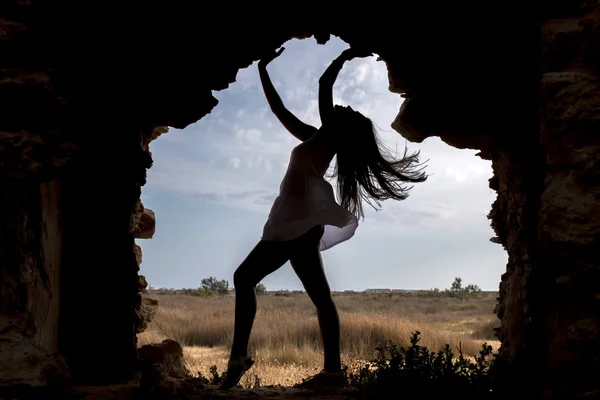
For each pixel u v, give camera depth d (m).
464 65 4.36
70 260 4.46
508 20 4.05
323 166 4.38
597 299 3.15
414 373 3.94
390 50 4.40
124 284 4.65
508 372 4.00
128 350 4.69
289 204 4.28
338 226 4.28
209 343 13.96
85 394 3.75
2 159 3.37
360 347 11.81
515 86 4.36
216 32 4.25
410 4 4.11
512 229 4.89
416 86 4.63
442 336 12.95
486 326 16.86
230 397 4.00
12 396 3.02
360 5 4.18
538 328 3.83
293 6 4.20
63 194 4.42
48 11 3.56
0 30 3.43
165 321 16.05
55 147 3.48
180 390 3.97
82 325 4.43
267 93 4.69
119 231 4.62
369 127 4.51
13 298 3.39
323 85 4.40
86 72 3.97
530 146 4.29
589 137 3.30
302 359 10.41
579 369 3.15
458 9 4.08
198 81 4.51
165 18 4.11
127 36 4.16
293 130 4.71
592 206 3.21
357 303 36.75
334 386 4.35
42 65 3.51
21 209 3.47
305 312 23.19
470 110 4.61
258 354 10.97
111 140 4.45
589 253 3.19
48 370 3.19
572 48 3.52
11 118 3.45
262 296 51.47
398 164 4.57
